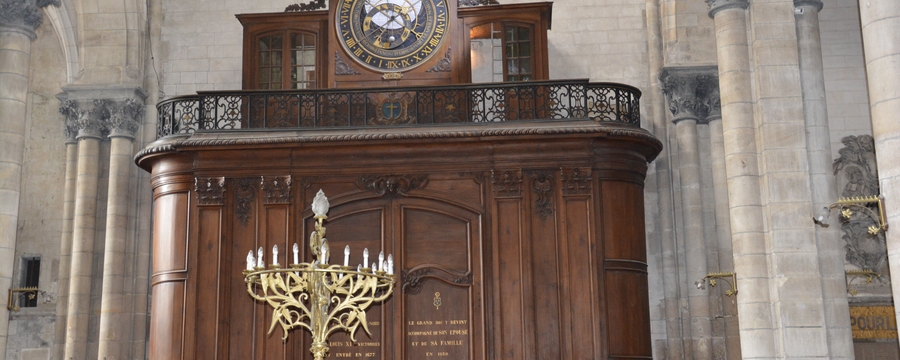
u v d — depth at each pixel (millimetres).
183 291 17688
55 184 22938
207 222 17844
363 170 17938
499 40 19844
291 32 20375
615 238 17641
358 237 17734
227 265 17625
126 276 20141
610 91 19656
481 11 19750
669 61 20188
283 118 18641
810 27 14617
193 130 18922
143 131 21094
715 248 19344
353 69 19281
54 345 20500
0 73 14844
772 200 13797
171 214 18172
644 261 17938
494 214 17594
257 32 20375
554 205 17625
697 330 18984
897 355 19578
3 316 14266
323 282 11438
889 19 10156
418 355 17234
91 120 20625
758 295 13711
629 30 21719
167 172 18406
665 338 19859
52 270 22516
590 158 17750
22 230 22688
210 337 17328
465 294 17438
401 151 17906
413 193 17812
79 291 20000
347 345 17266
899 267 9891
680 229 19828
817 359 13219
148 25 21750
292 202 17828
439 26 19422
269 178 17953
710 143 19875
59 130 23172
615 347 17094
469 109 18375
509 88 18500
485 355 17031
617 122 18109
